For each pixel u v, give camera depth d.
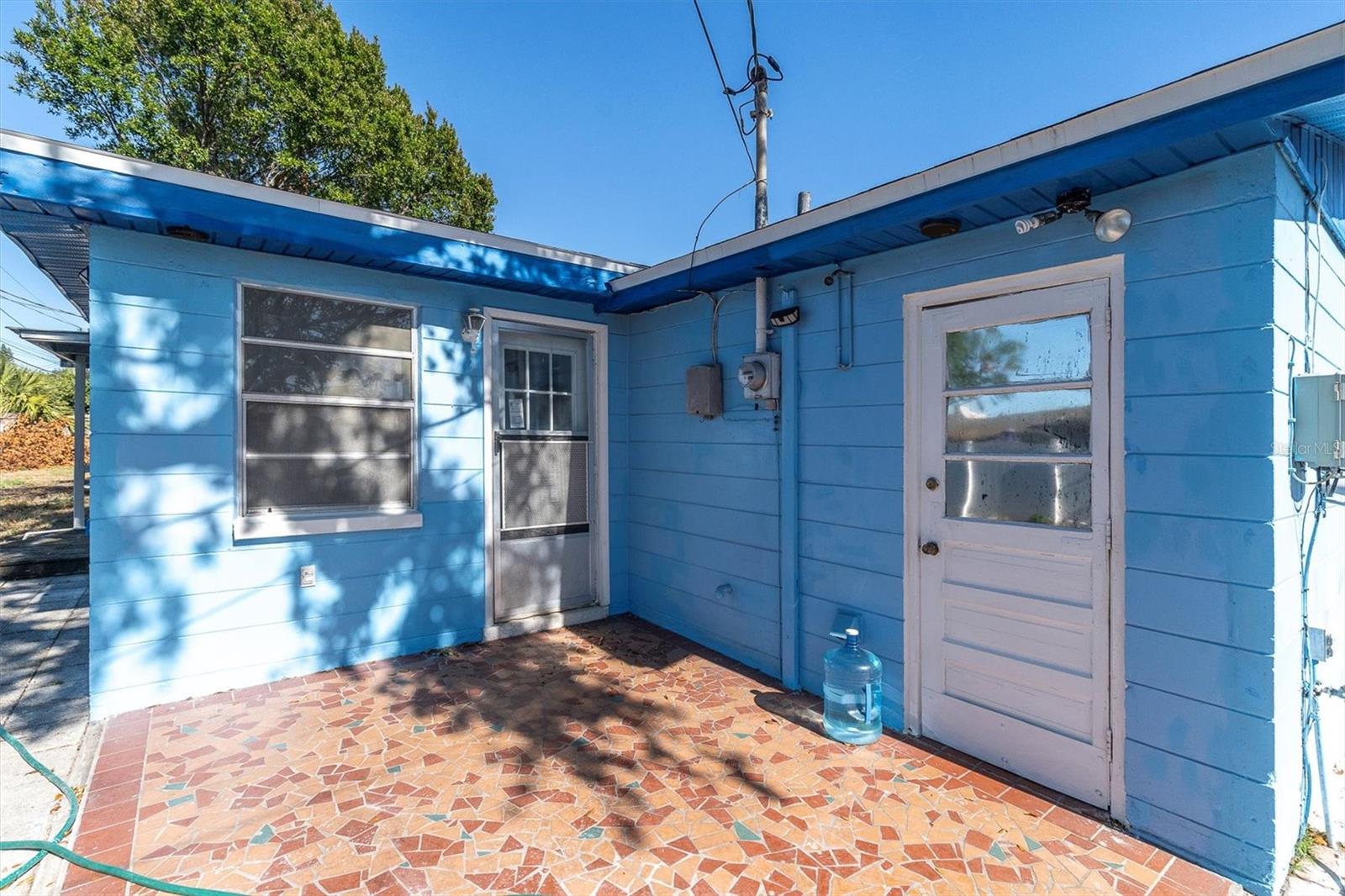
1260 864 1.98
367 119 12.48
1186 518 2.15
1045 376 2.58
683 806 2.44
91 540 3.17
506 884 2.00
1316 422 2.01
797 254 3.21
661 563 4.82
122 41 10.12
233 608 3.57
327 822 2.32
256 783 2.58
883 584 3.17
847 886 2.00
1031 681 2.63
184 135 11.04
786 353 3.66
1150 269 2.23
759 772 2.70
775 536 3.81
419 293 4.16
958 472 2.90
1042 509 2.60
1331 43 1.61
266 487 3.69
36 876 2.02
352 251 3.61
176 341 3.37
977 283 2.78
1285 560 2.04
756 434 3.94
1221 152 2.02
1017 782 2.63
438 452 4.25
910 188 2.62
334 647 3.89
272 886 1.98
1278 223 1.98
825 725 3.14
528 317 4.63
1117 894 1.97
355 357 3.97
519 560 4.68
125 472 3.25
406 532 4.14
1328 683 2.62
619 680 3.75
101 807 2.40
